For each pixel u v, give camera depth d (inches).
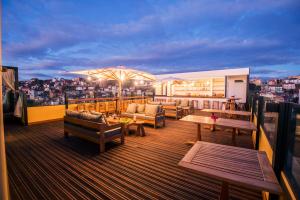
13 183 94.0
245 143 172.6
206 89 508.7
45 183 94.5
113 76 227.1
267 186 49.8
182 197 83.9
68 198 81.8
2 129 34.0
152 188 91.0
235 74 434.6
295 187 52.9
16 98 243.0
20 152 139.9
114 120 192.7
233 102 360.8
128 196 83.9
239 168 60.6
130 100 388.2
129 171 109.3
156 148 153.3
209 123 141.2
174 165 118.8
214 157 69.9
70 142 167.2
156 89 586.9
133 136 192.9
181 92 551.5
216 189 91.0
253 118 211.8
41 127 227.9
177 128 233.6
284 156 67.7
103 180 98.3
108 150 146.9
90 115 154.6
